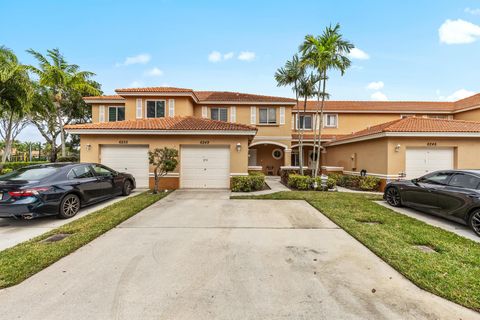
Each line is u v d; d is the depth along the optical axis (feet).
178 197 32.19
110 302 9.64
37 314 8.93
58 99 64.95
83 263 12.95
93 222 19.92
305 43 43.68
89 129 37.52
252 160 70.59
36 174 21.94
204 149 39.75
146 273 11.89
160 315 8.91
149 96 53.83
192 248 15.03
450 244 15.58
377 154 41.86
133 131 37.91
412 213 24.44
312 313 9.04
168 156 34.78
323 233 17.98
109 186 28.43
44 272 11.96
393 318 8.80
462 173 20.89
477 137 38.40
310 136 67.21
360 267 12.62
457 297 9.89
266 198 31.22
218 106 62.13
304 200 30.42
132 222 20.65
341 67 41.93
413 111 69.97
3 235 17.84
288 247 15.26
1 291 10.34
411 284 11.01
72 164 24.84
